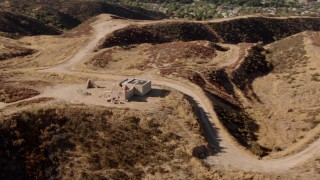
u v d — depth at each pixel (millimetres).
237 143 48344
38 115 45875
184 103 54312
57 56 89312
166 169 42188
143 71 74500
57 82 63406
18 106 48906
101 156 43062
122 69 77625
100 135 45562
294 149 47812
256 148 48250
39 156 41594
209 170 41750
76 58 85812
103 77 68062
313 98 66688
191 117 50906
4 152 40875
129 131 46719
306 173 41562
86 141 44500
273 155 46406
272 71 85438
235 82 76062
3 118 44125
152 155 44000
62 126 45750
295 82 75438
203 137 47500
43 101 51500
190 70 74625
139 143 45250
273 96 72625
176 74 70938
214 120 53719
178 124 49125
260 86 78438
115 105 51688
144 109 51188
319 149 47281
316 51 87438
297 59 87125
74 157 42656
